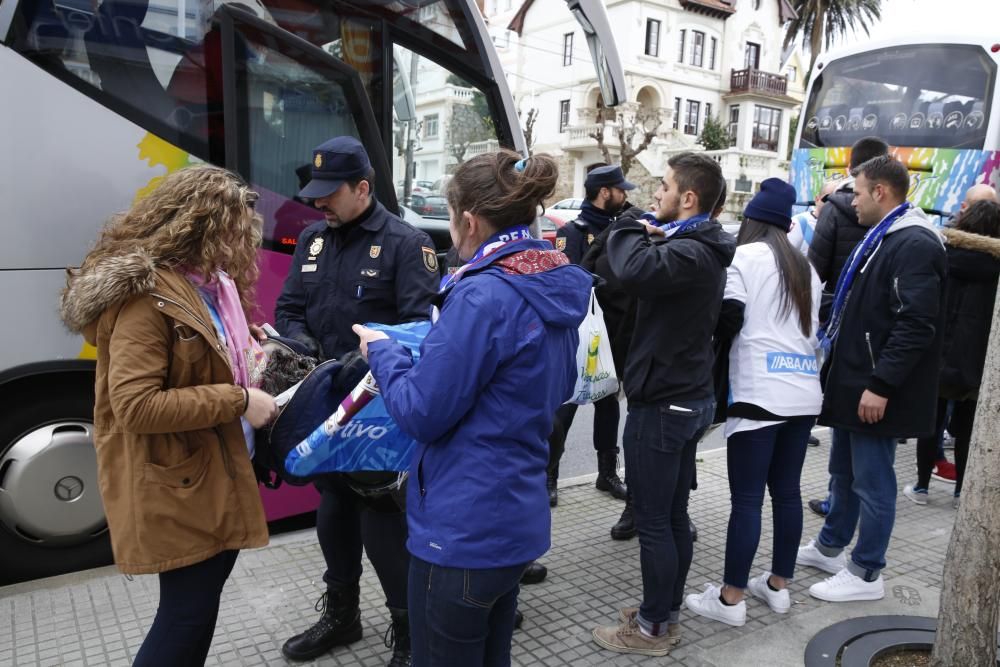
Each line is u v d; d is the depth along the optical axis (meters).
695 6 35.38
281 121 3.69
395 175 4.27
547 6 34.38
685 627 3.17
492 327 1.75
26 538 3.32
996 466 2.37
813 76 10.62
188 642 2.04
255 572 3.46
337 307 2.80
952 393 4.39
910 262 3.10
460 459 1.81
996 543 2.39
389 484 2.31
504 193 1.85
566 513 4.44
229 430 2.05
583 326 3.29
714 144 34.78
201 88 3.46
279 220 3.71
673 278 2.62
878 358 3.21
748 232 3.24
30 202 3.10
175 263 1.97
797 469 3.26
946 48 9.47
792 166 10.73
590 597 3.41
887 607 3.34
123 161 3.29
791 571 3.31
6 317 3.08
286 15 3.73
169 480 1.95
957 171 9.18
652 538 2.87
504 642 2.08
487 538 1.79
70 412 3.33
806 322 3.11
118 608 3.09
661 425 2.80
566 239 4.75
